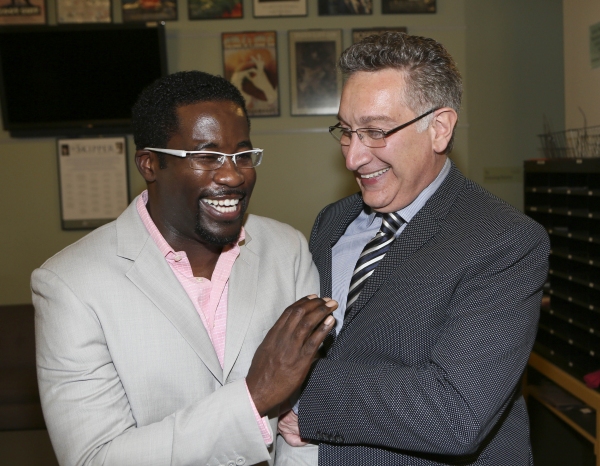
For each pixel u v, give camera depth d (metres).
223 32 4.63
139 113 1.20
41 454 3.06
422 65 1.34
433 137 1.39
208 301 1.26
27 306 3.59
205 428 1.08
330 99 4.68
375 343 1.30
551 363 2.85
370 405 1.22
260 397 1.11
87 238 1.25
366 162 1.36
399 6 4.61
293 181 4.77
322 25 4.64
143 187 4.79
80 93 4.57
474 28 4.93
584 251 2.72
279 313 1.32
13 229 4.76
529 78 4.96
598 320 2.58
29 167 4.75
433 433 1.17
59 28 4.50
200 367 1.18
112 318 1.14
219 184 1.13
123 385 1.15
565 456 2.86
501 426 1.39
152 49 4.52
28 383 3.13
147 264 1.20
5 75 4.55
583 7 3.54
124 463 1.06
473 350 1.21
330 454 1.33
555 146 4.06
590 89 3.49
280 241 1.43
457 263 1.27
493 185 5.02
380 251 1.42
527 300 1.27
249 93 4.67
